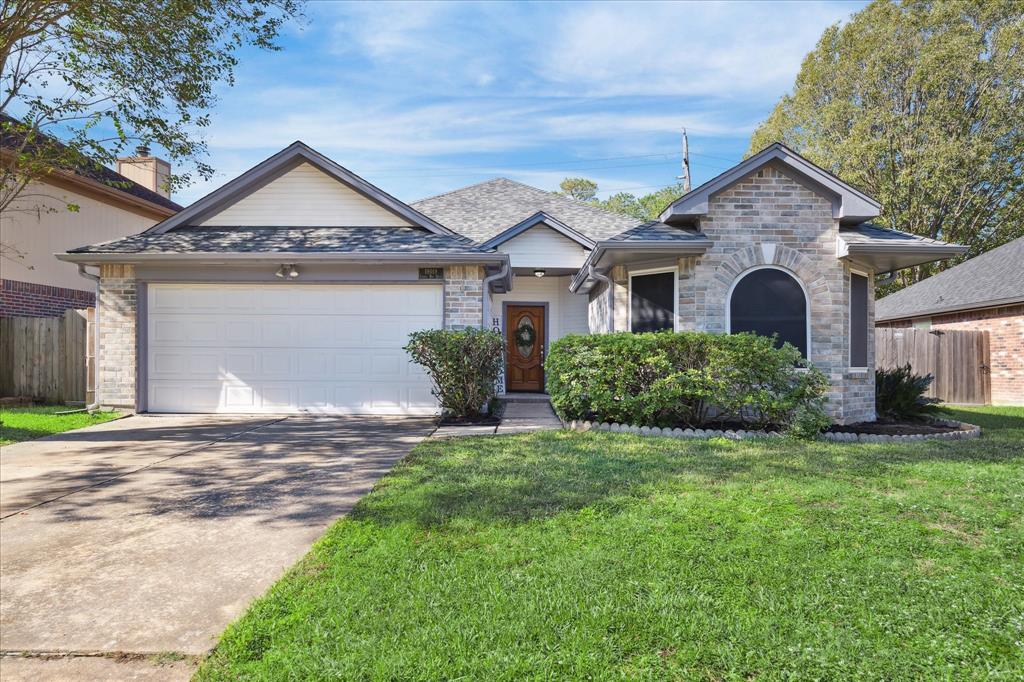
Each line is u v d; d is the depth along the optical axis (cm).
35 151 1173
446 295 1034
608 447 703
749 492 503
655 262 985
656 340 826
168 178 1126
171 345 1045
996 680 246
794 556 370
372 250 1019
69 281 1432
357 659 258
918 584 334
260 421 962
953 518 441
